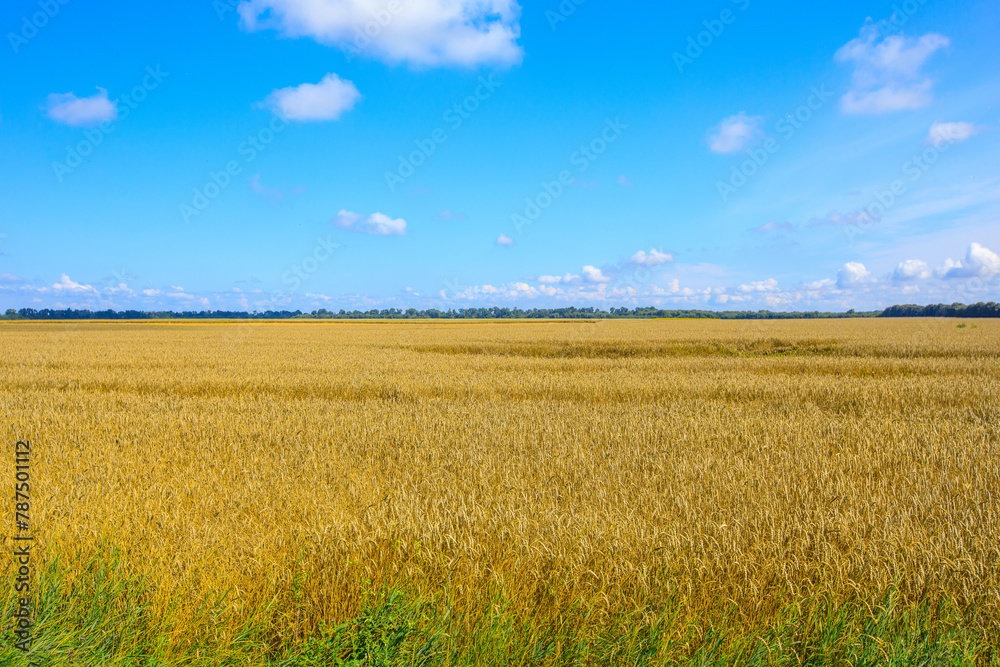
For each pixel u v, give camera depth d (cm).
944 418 957
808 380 1454
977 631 317
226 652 299
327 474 597
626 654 299
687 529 420
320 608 336
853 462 638
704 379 1527
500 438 771
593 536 403
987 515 464
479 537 407
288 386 1492
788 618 320
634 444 731
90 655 294
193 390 1492
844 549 402
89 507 473
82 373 1744
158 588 340
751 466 618
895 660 291
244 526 436
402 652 288
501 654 295
